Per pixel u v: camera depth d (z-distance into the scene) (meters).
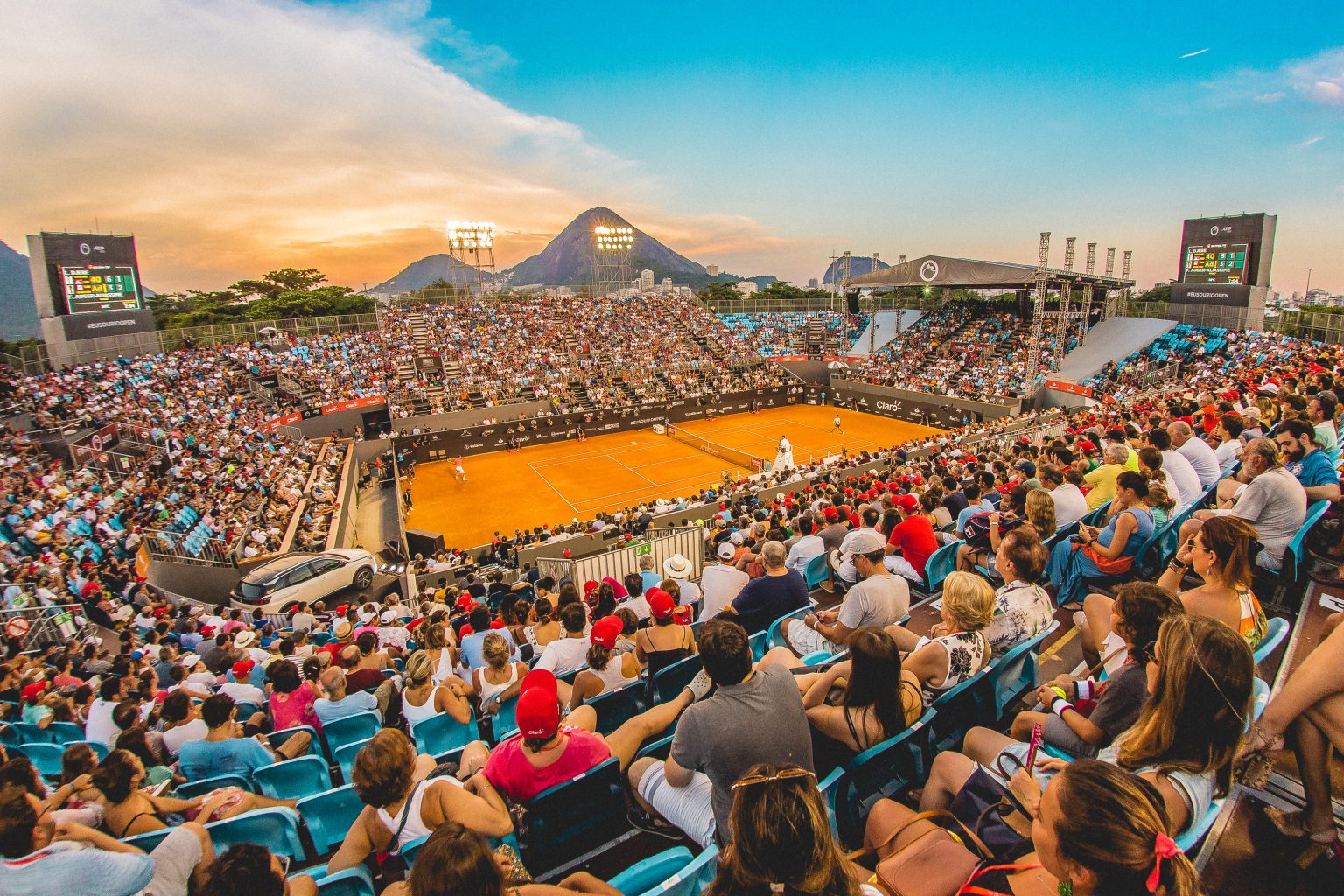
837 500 17.41
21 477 24.25
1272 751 3.71
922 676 4.91
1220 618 4.45
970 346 65.50
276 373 49.88
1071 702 4.52
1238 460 10.23
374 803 4.31
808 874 2.39
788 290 110.75
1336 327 42.22
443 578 23.64
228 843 5.41
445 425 50.84
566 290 96.25
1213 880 3.44
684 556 20.72
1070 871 2.35
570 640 8.12
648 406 59.56
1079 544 7.73
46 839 4.03
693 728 3.84
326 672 8.36
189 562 23.09
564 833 4.61
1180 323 53.38
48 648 14.12
